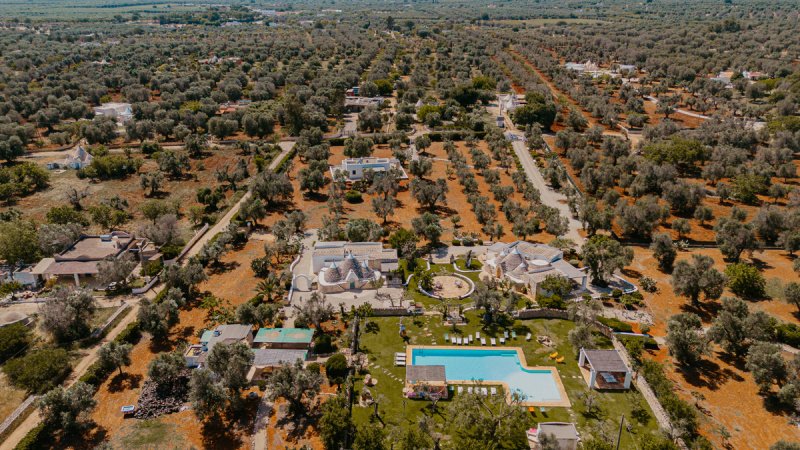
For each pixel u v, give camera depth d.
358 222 130.62
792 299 101.12
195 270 106.50
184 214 149.50
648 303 106.25
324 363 87.25
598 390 82.12
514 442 72.12
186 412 77.69
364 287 112.06
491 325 99.06
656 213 138.50
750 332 89.00
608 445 66.12
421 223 132.38
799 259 115.19
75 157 184.75
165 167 176.38
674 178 164.12
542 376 85.94
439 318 101.44
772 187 157.38
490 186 170.00
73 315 92.44
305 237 135.88
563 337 95.81
